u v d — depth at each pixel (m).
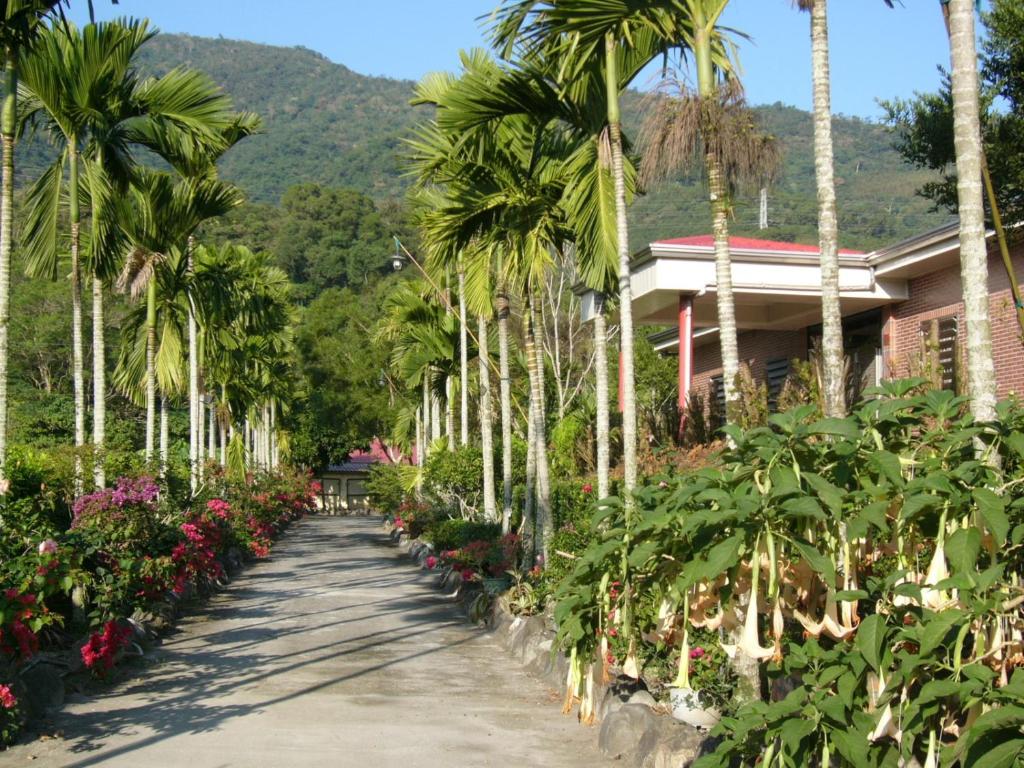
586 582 4.71
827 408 6.70
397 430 45.16
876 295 14.70
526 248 13.45
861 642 3.52
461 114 11.23
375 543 32.19
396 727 8.15
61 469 14.23
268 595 17.69
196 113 15.36
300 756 7.21
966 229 5.20
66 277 16.25
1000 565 3.48
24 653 7.86
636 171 10.84
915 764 4.25
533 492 16.08
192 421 22.50
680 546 4.17
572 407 31.23
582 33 9.02
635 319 17.83
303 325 49.12
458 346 28.88
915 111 11.31
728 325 7.92
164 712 8.64
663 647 7.12
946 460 4.13
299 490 46.72
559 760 7.16
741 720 3.77
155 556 13.18
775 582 3.71
